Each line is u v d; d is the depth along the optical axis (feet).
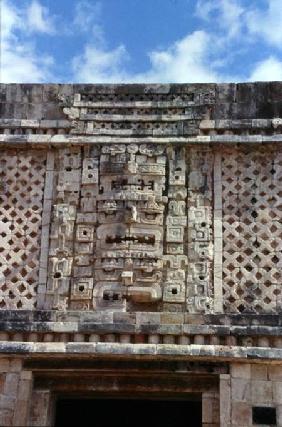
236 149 36.06
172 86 37.29
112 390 33.37
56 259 34.65
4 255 35.09
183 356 31.60
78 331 32.40
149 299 33.53
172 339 32.24
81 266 34.45
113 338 32.40
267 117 36.52
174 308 33.40
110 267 34.04
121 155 36.11
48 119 37.24
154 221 34.86
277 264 33.91
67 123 36.88
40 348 32.04
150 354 31.55
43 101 37.60
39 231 35.45
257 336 31.96
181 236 34.60
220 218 34.94
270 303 33.27
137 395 33.83
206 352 31.45
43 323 32.60
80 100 37.37
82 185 35.88
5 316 33.22
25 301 34.06
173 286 33.68
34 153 36.99
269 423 30.83
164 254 34.32
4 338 32.83
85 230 35.04
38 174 36.58
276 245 34.27
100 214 35.27
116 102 37.24
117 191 35.40
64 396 34.50
